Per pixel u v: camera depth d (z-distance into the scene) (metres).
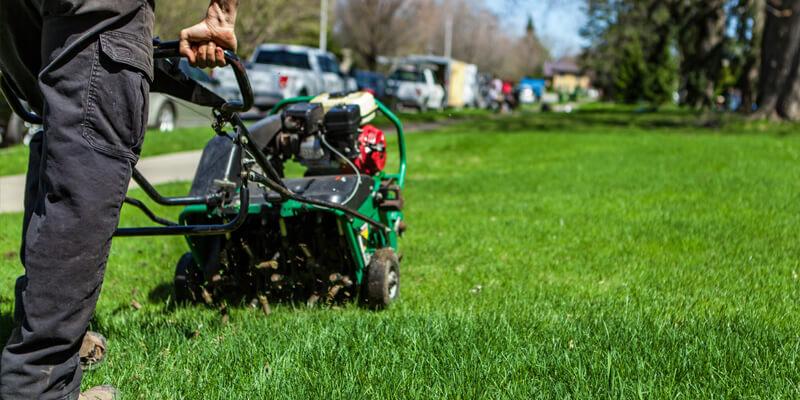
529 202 8.95
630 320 3.93
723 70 39.19
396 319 3.97
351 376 3.08
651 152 14.51
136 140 2.42
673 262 5.70
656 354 3.31
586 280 5.20
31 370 2.35
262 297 4.23
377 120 25.05
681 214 7.72
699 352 3.32
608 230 6.99
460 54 62.78
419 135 19.78
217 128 2.97
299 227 4.38
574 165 12.97
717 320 3.96
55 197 2.32
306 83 22.36
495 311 4.21
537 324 3.85
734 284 4.96
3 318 4.06
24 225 2.72
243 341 3.56
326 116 4.50
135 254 6.16
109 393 2.87
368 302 4.46
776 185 9.64
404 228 5.28
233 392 2.93
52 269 2.32
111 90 2.33
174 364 3.28
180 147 14.26
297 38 43.78
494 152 15.99
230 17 2.56
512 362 3.22
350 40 41.69
